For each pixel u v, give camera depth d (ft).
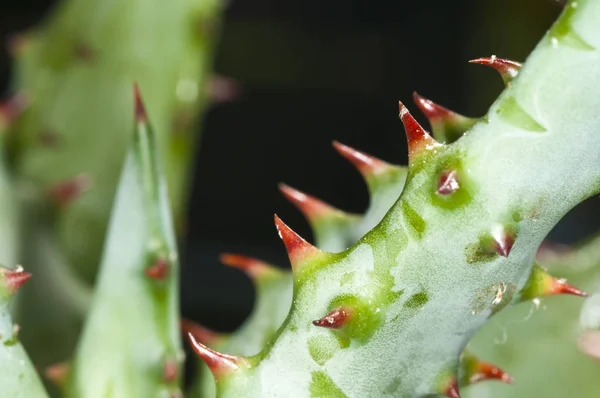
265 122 1.64
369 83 1.66
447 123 0.52
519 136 0.50
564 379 0.69
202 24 0.86
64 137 0.86
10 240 0.71
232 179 1.60
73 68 0.86
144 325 0.60
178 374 0.60
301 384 0.52
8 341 0.54
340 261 0.52
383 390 0.52
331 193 1.60
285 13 1.68
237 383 0.53
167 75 0.85
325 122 1.64
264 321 0.64
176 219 0.85
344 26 1.68
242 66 1.65
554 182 0.50
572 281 0.72
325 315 0.52
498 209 0.50
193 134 0.87
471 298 0.51
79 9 0.86
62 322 0.73
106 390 0.59
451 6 1.61
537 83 0.50
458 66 1.59
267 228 1.56
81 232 0.85
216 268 1.39
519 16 1.36
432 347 0.52
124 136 0.86
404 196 0.51
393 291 0.51
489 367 0.56
